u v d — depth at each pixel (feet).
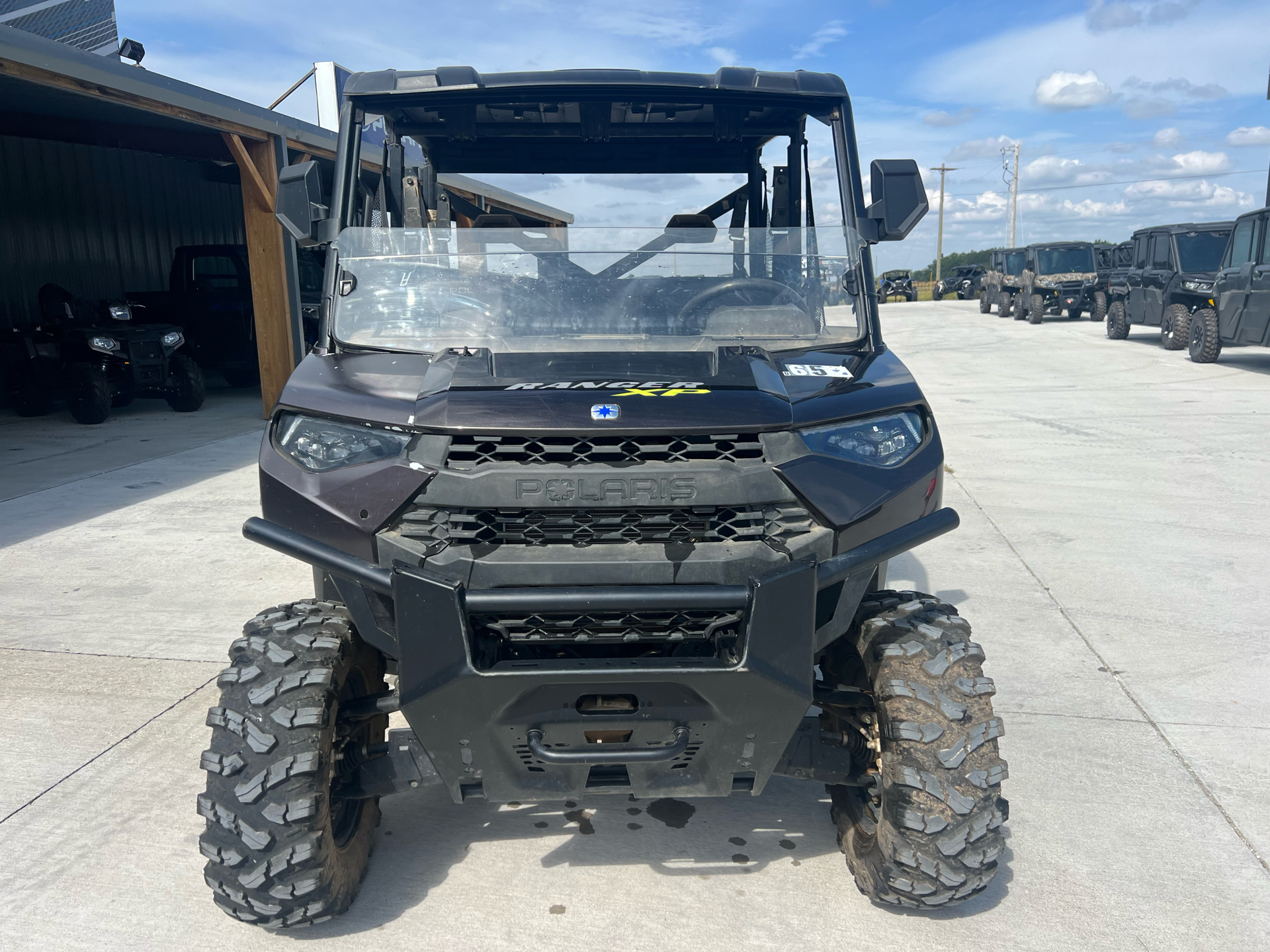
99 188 51.11
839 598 7.78
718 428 7.20
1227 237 58.13
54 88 26.18
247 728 7.56
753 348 8.79
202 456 30.53
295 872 7.63
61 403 43.50
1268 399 39.50
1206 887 9.03
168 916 8.66
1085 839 9.81
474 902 8.83
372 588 7.19
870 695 8.32
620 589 6.98
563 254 9.14
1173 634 15.29
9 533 21.33
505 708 7.01
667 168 11.81
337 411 7.68
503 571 7.02
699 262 9.25
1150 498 23.91
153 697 13.12
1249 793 10.67
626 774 7.80
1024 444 31.09
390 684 12.27
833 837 9.93
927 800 7.64
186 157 50.67
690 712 7.15
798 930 8.43
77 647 14.84
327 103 45.27
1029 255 87.04
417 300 9.12
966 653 8.01
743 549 7.14
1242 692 13.21
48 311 38.11
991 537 20.66
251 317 46.80
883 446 8.02
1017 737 11.95
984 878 7.88
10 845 9.73
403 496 7.16
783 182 11.43
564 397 7.36
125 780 10.99
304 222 9.67
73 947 8.24
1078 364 54.03
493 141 11.44
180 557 19.53
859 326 9.57
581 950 8.17
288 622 8.18
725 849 9.70
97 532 21.44
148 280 55.21
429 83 10.16
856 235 9.75
